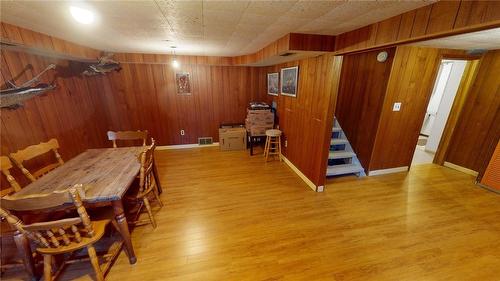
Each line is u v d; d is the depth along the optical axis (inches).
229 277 67.7
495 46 109.0
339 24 74.2
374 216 97.6
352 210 102.3
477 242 81.4
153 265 72.1
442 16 51.1
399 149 136.6
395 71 114.6
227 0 53.1
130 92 171.9
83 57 116.3
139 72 170.4
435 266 71.3
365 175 137.9
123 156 95.0
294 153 145.7
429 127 226.8
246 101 202.7
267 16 66.5
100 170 80.0
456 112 141.1
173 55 163.9
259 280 66.6
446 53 120.8
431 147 180.9
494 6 41.6
